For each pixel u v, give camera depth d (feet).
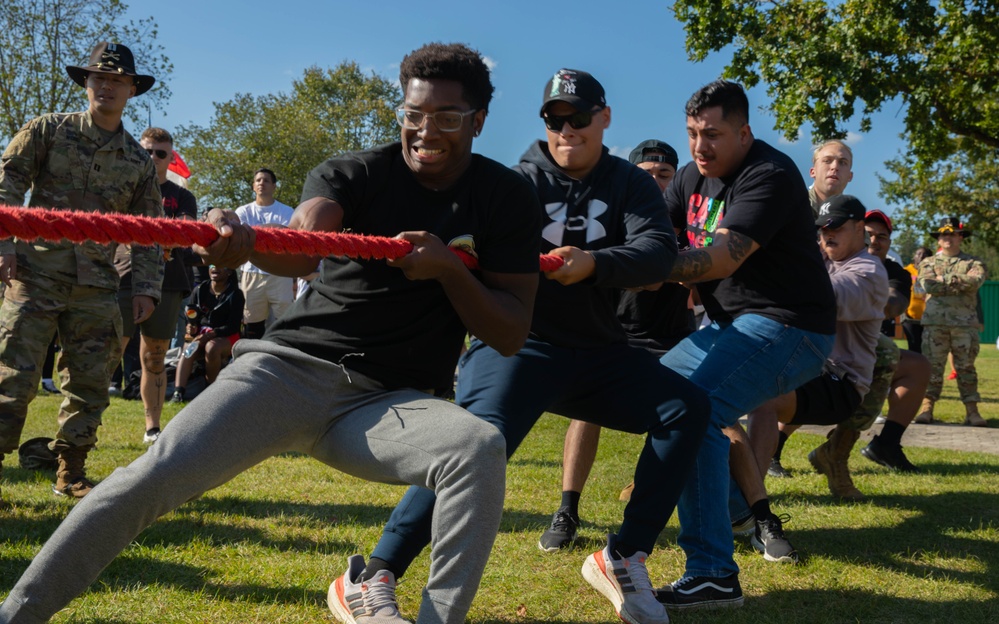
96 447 18.81
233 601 9.92
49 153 13.99
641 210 10.60
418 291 7.68
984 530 14.29
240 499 14.75
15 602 6.27
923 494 17.17
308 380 7.46
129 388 28.43
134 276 15.34
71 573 6.36
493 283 7.93
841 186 17.28
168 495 6.60
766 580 11.75
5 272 12.78
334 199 7.54
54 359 33.96
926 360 19.70
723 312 12.09
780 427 18.75
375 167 7.78
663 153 16.47
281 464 18.11
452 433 7.11
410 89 7.52
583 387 10.34
